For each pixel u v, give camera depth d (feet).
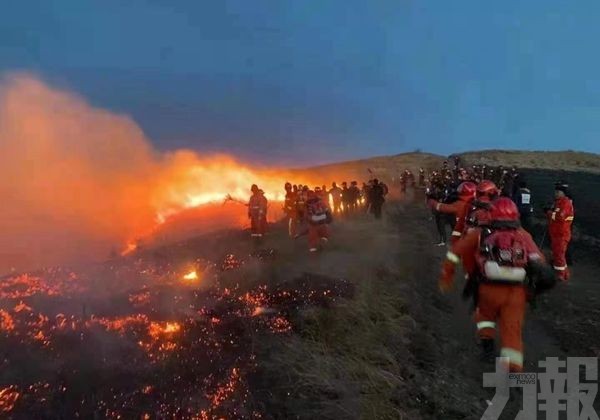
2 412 13.12
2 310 21.58
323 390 15.66
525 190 45.42
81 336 18.40
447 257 19.24
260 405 14.44
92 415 13.26
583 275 36.19
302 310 21.84
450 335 23.85
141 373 15.67
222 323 20.42
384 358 18.65
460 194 28.17
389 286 28.66
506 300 17.12
